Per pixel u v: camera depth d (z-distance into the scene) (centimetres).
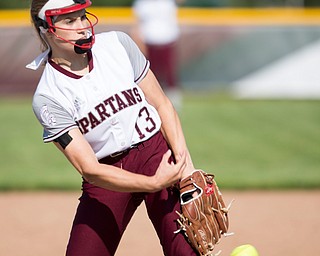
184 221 1441
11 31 5103
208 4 6950
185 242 1450
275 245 2250
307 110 4794
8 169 3366
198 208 1452
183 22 5209
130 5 6800
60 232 2406
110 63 1427
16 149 3841
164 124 1480
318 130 4169
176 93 4903
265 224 2472
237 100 5188
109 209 1446
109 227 1445
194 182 1470
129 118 1424
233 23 5212
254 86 5288
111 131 1416
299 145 3803
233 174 3158
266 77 5275
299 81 5250
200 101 5159
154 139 1465
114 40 1457
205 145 3819
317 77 5234
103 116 1400
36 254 2184
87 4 1382
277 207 2692
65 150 1378
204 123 4412
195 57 5262
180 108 4897
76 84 1395
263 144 3834
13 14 5122
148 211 1488
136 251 2197
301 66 5231
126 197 1459
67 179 3130
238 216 2572
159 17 4850
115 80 1419
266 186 2989
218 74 5300
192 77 5303
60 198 2853
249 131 4169
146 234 2366
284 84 5262
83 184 1476
